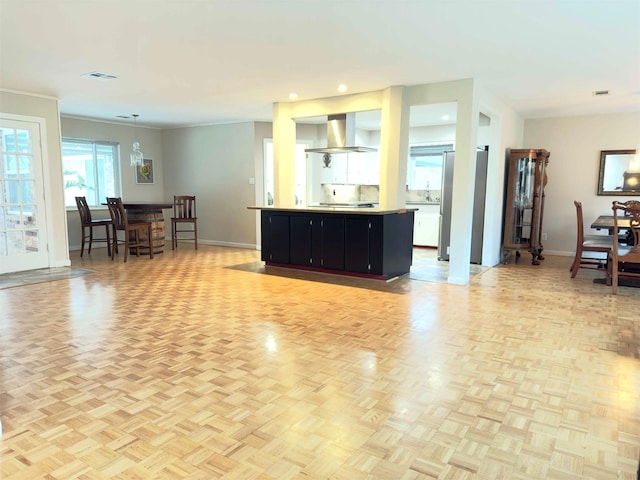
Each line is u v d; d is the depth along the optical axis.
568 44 3.47
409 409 2.19
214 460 1.79
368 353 2.92
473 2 2.69
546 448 1.87
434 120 7.51
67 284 4.97
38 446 1.88
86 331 3.36
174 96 5.64
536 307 4.04
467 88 4.67
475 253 6.33
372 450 1.85
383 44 3.50
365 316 3.76
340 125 5.67
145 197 8.62
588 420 2.09
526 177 6.39
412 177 8.44
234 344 3.09
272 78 4.64
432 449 1.86
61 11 2.85
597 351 2.96
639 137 6.46
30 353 2.92
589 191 6.87
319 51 3.70
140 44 3.54
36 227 5.71
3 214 5.36
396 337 3.23
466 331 3.37
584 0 2.64
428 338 3.21
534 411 2.18
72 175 7.55
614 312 3.89
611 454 1.83
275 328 3.44
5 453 1.83
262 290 4.72
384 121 5.16
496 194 6.09
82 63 4.09
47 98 5.65
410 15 2.90
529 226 6.49
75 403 2.25
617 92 5.23
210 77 4.62
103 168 7.98
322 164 8.34
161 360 2.80
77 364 2.74
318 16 2.93
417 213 8.37
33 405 2.23
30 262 5.68
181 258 6.84
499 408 2.21
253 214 7.88
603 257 6.92
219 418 2.11
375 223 5.07
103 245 7.98
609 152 6.66
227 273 5.66
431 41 3.42
